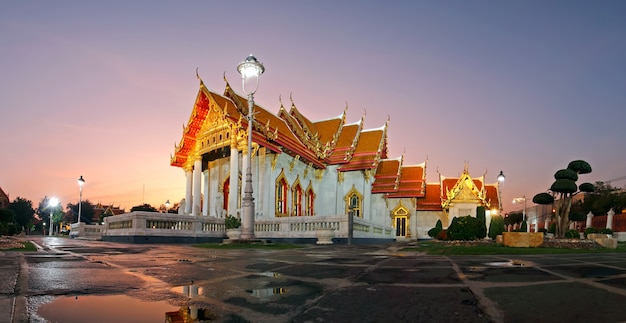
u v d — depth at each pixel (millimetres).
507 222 97625
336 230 29969
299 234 30438
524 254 14227
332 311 4867
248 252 15891
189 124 45750
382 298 5602
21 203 104062
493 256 13141
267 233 31656
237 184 39094
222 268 9328
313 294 5926
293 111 55062
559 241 19828
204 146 44938
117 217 30719
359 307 5066
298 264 10320
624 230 46594
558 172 23422
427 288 6367
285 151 44906
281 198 44281
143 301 5355
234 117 40562
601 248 19203
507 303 5223
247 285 6738
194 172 45875
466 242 23031
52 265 9273
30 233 110938
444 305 5141
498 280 7141
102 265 9625
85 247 18562
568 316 4551
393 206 57281
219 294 5910
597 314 4637
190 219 30141
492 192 58281
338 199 54781
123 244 23812
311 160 50219
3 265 9070
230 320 4426
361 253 15234
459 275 7836
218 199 40594
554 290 6094
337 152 56125
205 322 4328
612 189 69750
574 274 7883
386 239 44156
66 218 121812
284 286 6648
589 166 23719
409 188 57000
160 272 8422
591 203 66750
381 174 58594
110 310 4805
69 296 5598
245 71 26141
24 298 5359
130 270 8695
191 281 7180
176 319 4438
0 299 5270
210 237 31266
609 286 6434
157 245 22203
